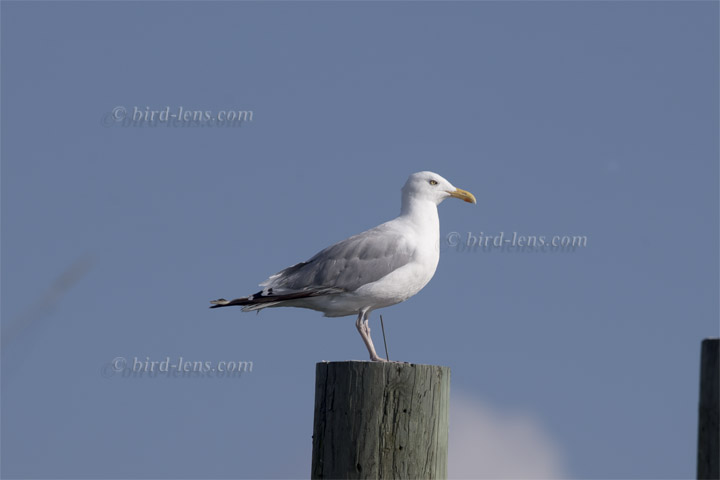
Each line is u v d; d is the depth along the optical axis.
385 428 11.23
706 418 8.91
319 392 11.64
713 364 8.89
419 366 11.38
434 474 11.34
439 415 11.47
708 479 8.84
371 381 11.30
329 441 11.37
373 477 11.16
